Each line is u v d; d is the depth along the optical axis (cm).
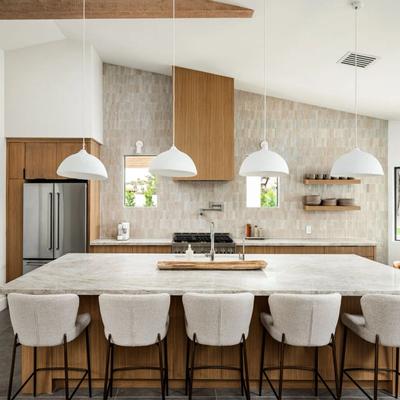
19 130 520
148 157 595
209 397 287
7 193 527
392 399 286
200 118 543
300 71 480
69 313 252
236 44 448
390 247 596
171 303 300
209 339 251
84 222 519
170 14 377
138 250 530
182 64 532
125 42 495
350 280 283
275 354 300
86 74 520
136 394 290
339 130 594
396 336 248
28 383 292
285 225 595
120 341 252
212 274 304
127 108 587
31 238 519
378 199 597
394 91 486
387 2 316
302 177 594
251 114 591
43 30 487
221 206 591
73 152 525
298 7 348
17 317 251
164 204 591
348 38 381
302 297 243
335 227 596
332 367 301
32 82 521
